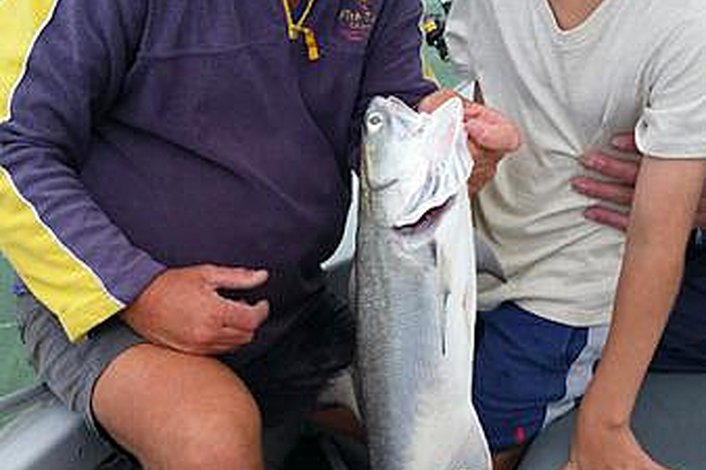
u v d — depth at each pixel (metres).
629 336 1.60
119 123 1.54
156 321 1.42
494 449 1.86
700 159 1.53
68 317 1.41
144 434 1.39
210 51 1.51
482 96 1.83
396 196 1.51
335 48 1.63
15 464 1.45
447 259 1.49
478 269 1.83
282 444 1.88
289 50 1.56
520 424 1.83
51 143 1.42
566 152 1.74
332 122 1.68
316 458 2.02
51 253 1.40
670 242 1.56
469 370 1.53
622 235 1.75
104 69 1.45
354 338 1.73
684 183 1.54
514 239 1.84
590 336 1.79
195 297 1.41
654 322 1.59
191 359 1.43
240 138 1.57
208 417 1.35
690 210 1.56
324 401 1.85
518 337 1.83
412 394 1.55
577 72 1.66
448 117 1.53
